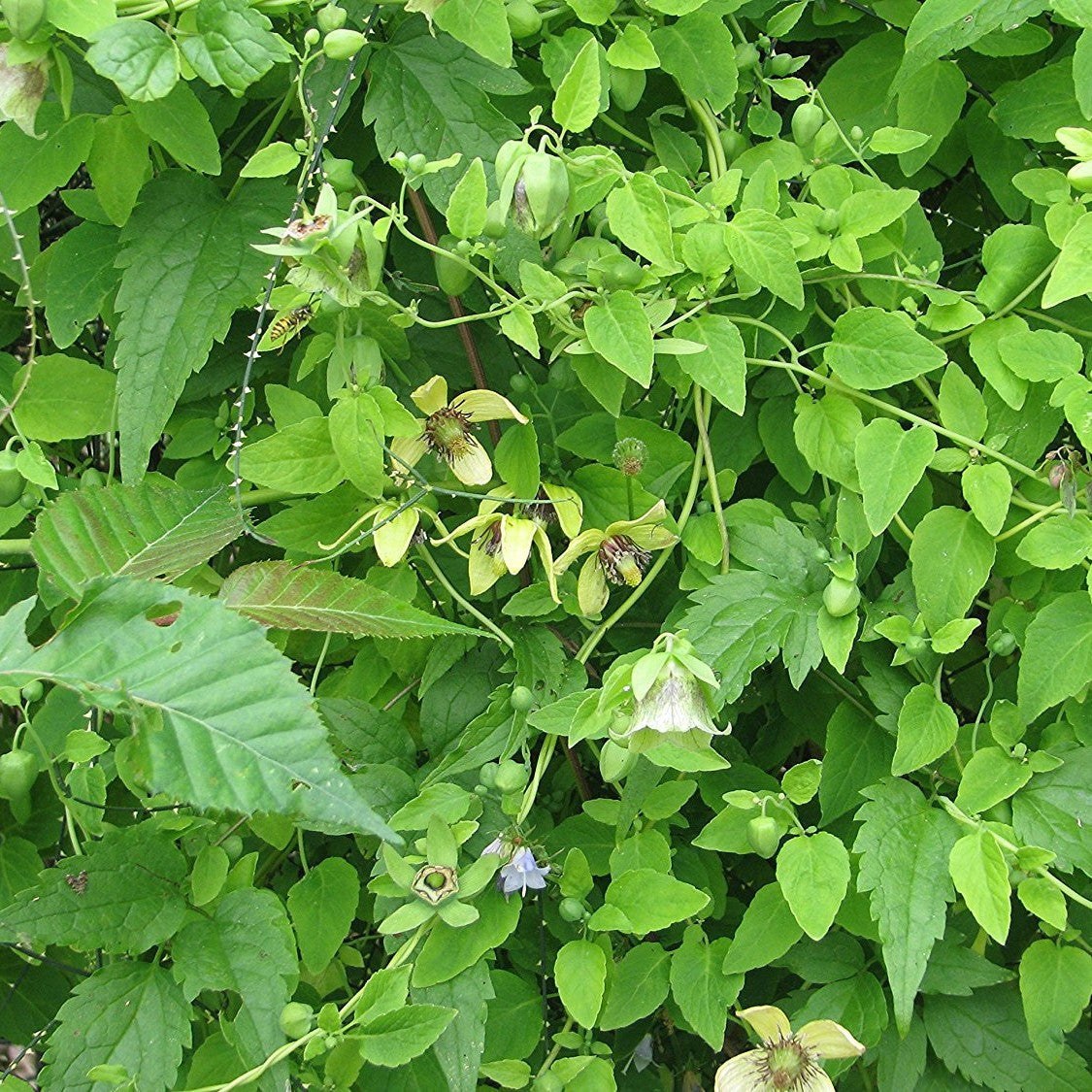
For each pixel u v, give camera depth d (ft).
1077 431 1.73
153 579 1.62
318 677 2.01
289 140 1.90
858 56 1.95
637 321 1.71
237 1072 1.73
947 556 1.77
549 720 1.72
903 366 1.77
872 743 1.84
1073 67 1.77
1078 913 1.85
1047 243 1.82
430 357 1.92
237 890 1.74
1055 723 1.80
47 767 1.84
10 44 1.66
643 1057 2.07
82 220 2.09
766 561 1.80
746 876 2.03
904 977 1.67
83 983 1.69
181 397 1.91
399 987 1.68
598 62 1.71
